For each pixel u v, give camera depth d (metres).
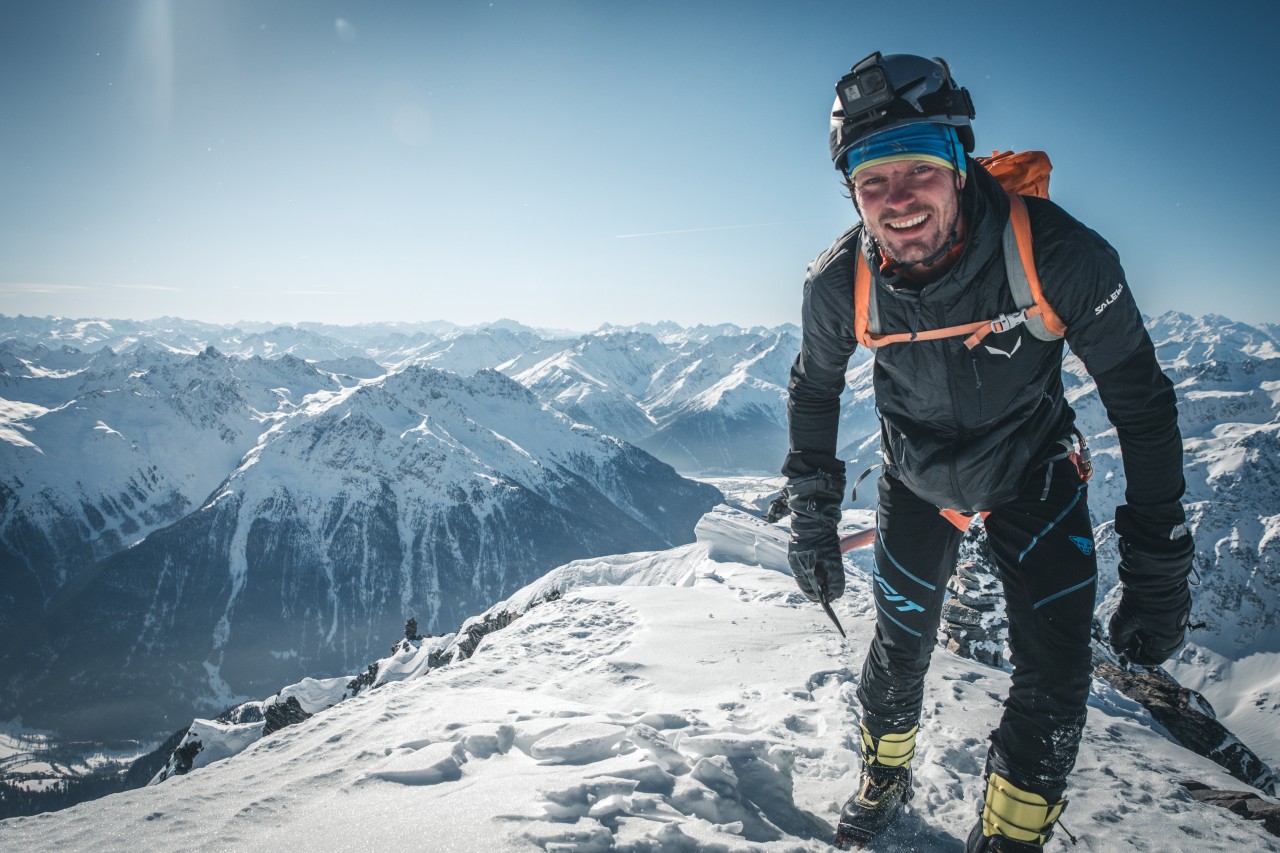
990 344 1.98
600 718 3.62
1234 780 4.09
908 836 2.80
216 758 12.88
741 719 4.25
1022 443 2.15
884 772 2.71
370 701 4.70
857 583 10.77
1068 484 2.23
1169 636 2.26
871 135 1.82
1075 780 3.58
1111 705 6.39
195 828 2.70
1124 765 3.89
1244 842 2.98
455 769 3.17
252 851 2.47
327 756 3.48
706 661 5.68
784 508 2.77
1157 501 2.13
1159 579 2.18
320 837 2.53
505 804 2.67
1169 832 3.03
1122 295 1.88
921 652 2.54
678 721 3.80
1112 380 2.04
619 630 7.20
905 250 1.89
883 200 1.86
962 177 1.85
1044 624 2.16
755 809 2.84
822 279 2.22
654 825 2.58
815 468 2.63
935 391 2.11
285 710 15.88
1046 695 2.16
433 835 2.47
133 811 2.86
